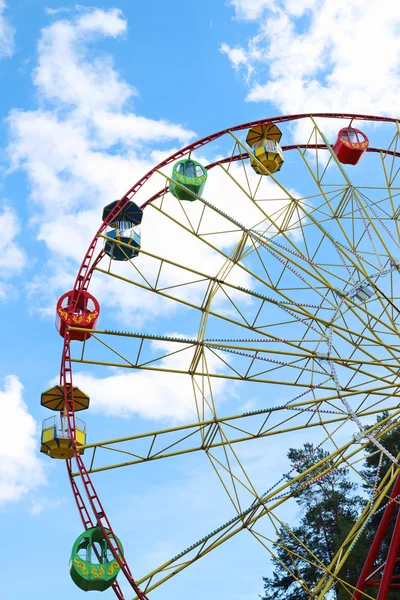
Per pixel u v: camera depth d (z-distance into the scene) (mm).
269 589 44250
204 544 26688
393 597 37312
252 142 34094
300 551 44188
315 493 46344
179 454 27578
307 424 28156
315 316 28469
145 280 28625
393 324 28781
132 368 28125
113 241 29312
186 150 30859
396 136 34031
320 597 27500
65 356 27875
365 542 40469
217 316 28406
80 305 28828
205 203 29266
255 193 30438
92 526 27016
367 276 29172
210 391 27906
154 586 26344
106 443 27203
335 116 33500
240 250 29234
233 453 27344
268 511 27250
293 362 28312
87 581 25859
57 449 27969
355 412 27859
